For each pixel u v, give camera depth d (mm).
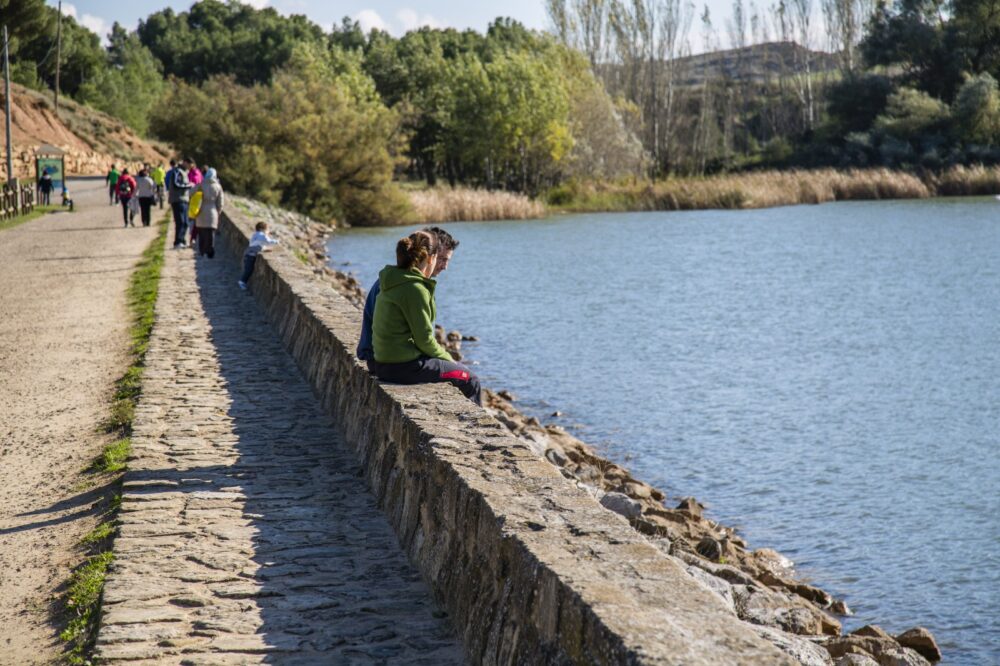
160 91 137000
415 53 117688
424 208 65750
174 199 26859
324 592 5750
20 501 7633
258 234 18672
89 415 10242
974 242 48250
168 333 14430
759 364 21969
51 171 45438
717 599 3770
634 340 25078
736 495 12945
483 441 6117
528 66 82062
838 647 7500
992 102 85688
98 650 4965
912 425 16609
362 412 8391
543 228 60719
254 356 12859
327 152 59750
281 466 8242
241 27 191625
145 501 7293
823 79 117000
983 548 10820
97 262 24203
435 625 5328
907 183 78188
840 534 11375
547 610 4012
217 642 5082
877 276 37625
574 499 5027
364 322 8281
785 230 56844
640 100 99750
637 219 67000
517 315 29078
